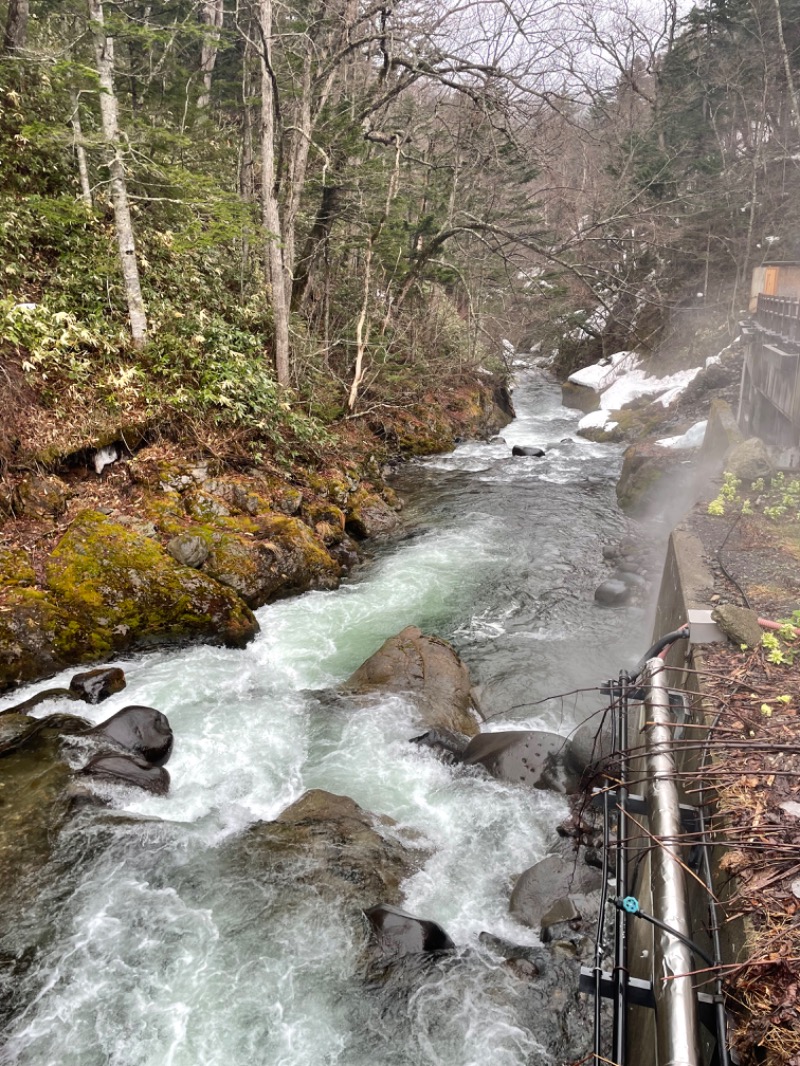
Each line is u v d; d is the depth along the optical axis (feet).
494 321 77.66
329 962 14.23
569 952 14.40
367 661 26.00
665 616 22.34
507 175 63.52
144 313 37.47
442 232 55.21
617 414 71.10
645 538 39.42
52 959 14.16
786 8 75.46
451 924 15.52
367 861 16.72
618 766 12.66
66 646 25.02
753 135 82.74
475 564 36.50
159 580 27.25
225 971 14.01
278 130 50.08
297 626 29.55
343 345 59.06
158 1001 13.38
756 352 39.99
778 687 14.24
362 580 34.47
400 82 49.67
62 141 35.70
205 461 34.42
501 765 20.12
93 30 31.22
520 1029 12.99
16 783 18.57
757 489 28.53
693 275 83.61
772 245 74.74
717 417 41.63
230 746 21.57
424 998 13.56
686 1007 7.72
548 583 34.30
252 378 38.83
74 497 30.76
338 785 20.08
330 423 50.96
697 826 11.30
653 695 12.79
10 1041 12.59
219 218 38.70
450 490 49.78
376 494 44.65
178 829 17.62
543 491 49.52
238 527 32.01
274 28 49.11
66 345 33.68
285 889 15.88
